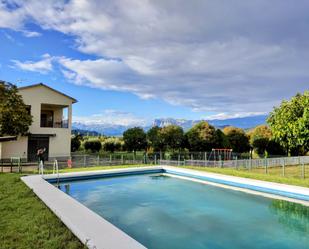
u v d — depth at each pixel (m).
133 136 29.98
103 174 15.09
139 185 13.98
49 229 5.27
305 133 19.56
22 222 5.66
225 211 9.27
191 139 30.92
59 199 7.65
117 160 21.61
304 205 9.45
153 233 7.26
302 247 6.31
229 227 7.68
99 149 32.72
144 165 20.41
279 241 6.68
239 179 12.34
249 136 37.44
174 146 30.42
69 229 5.41
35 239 4.68
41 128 23.67
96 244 4.44
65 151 24.66
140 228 7.66
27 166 19.34
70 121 25.05
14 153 22.19
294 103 21.44
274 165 22.00
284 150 30.81
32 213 6.38
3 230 5.13
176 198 11.27
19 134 21.80
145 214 9.05
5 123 20.36
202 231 7.39
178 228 7.64
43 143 23.83
